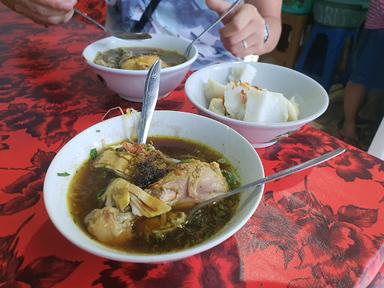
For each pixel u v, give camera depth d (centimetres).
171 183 55
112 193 53
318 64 266
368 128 237
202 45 144
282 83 90
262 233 57
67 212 51
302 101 85
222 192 56
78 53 119
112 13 149
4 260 51
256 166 58
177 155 66
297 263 52
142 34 110
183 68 87
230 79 92
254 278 50
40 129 81
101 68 83
